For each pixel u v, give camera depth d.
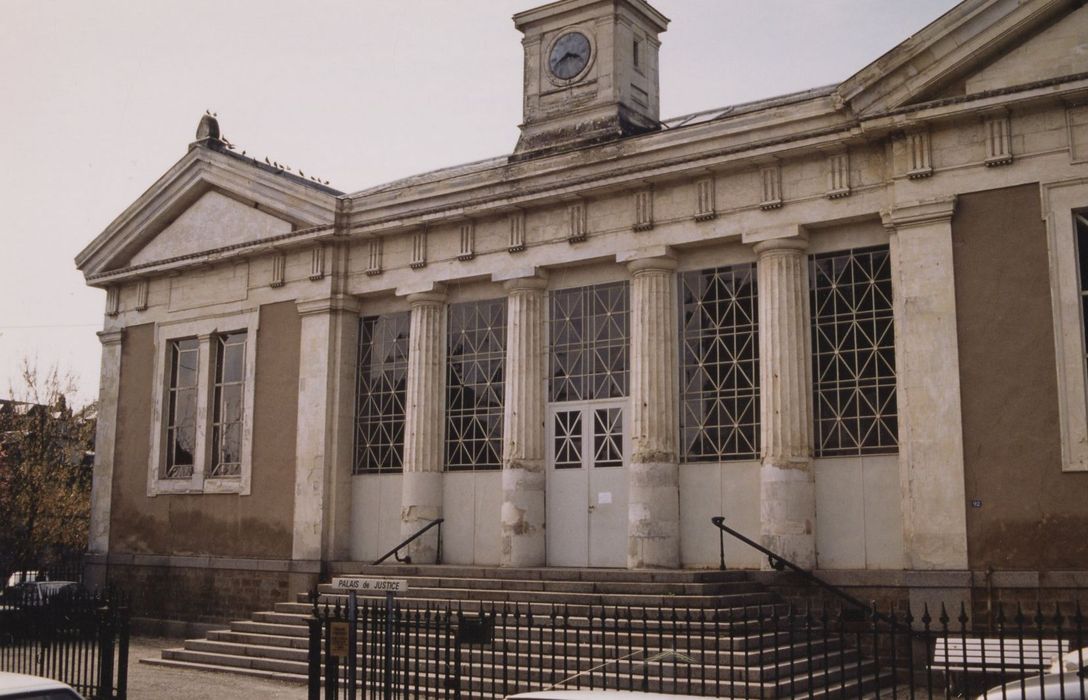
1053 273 16.05
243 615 23.92
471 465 22.25
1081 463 15.48
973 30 16.75
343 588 12.35
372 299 24.19
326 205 23.83
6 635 16.84
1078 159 16.08
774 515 18.03
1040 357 16.00
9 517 35.75
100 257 28.23
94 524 27.34
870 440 17.84
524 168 21.41
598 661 15.29
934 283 16.94
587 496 20.61
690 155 19.41
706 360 19.61
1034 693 9.45
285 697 16.20
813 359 18.56
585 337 21.11
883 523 17.52
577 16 22.48
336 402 23.64
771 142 18.56
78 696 8.00
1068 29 16.30
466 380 22.61
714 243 19.61
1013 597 15.66
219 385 25.97
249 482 24.55
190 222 26.81
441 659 16.30
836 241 18.59
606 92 21.83
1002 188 16.61
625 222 20.39
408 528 22.22
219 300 25.94
